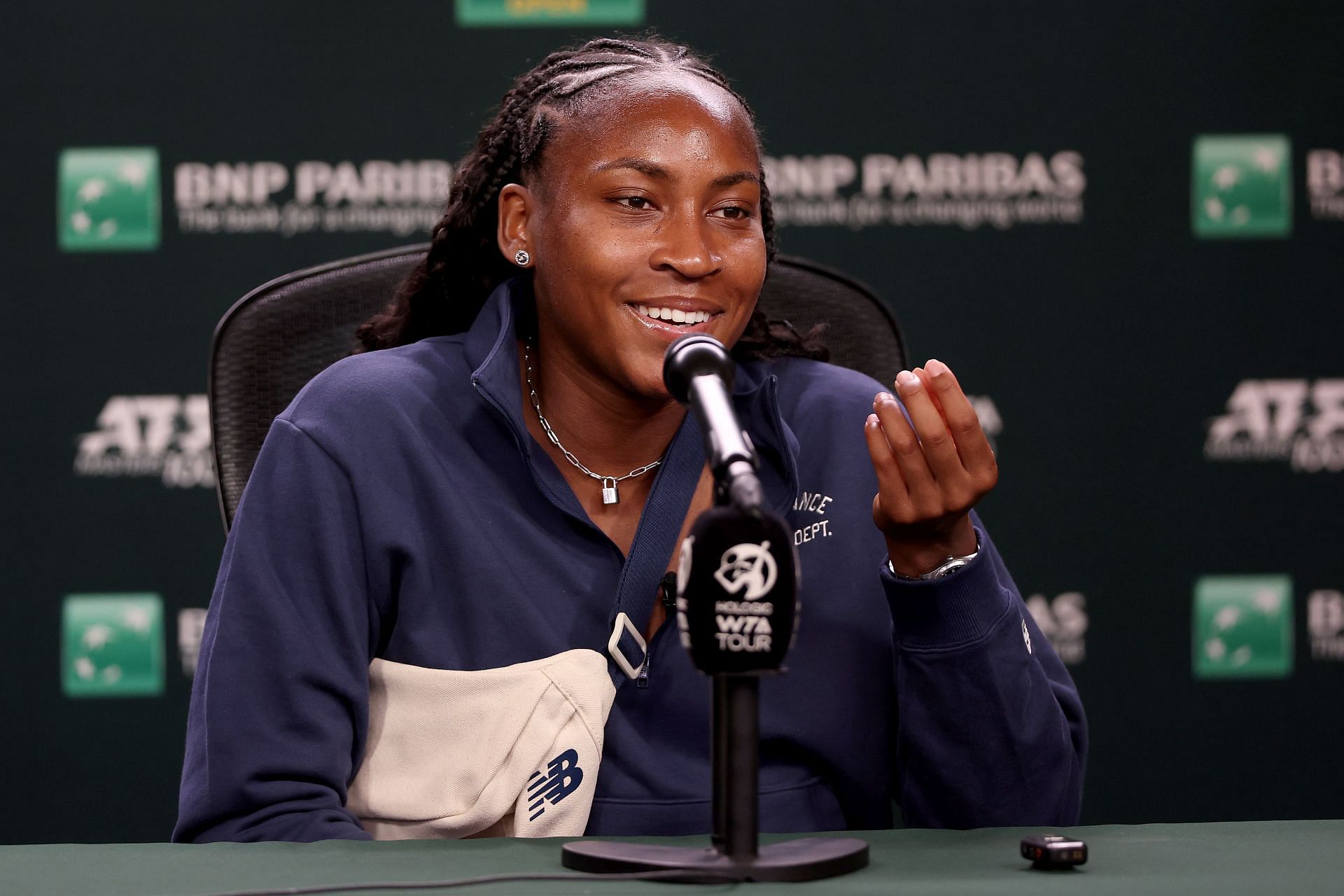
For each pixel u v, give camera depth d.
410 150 11.41
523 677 5.01
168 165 11.27
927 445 4.57
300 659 4.96
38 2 11.14
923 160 11.55
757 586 3.37
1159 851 3.79
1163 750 11.67
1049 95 11.54
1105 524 11.65
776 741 5.34
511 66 11.44
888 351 7.14
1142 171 11.56
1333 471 11.60
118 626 11.30
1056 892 3.29
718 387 3.57
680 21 11.47
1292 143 11.55
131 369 11.28
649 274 5.10
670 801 5.16
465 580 5.19
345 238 11.40
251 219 11.34
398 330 6.29
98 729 11.29
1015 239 11.60
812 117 11.52
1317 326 11.59
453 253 6.07
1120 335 11.61
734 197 5.21
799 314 7.05
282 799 4.80
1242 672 11.65
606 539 5.34
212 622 5.15
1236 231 11.59
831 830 5.40
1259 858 3.68
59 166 11.20
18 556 11.20
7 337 11.19
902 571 4.97
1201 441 11.63
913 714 5.12
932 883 3.40
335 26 11.34
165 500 11.31
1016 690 5.00
